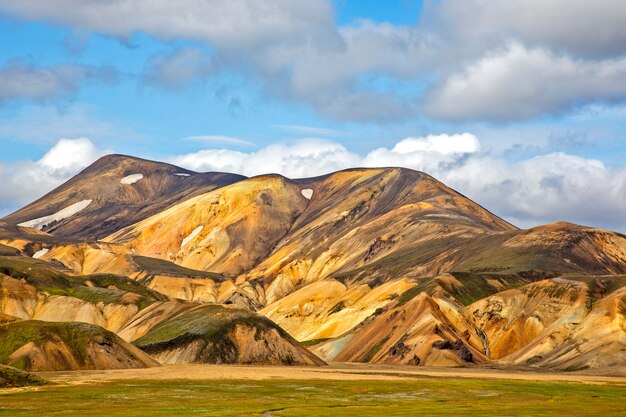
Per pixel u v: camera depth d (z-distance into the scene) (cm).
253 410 14150
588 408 14975
